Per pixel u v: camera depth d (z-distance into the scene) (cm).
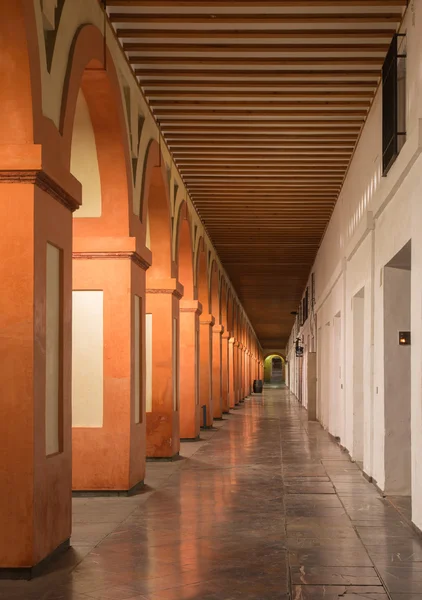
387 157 864
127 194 933
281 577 568
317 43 908
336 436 1672
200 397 2061
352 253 1262
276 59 948
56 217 630
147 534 720
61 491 639
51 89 624
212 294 2422
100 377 948
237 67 980
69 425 662
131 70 967
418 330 695
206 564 607
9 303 570
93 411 948
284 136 1251
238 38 884
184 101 1098
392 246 856
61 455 639
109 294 952
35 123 573
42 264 593
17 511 565
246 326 4684
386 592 527
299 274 2867
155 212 1272
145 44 912
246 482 1058
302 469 1198
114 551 651
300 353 3497
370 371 1034
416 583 549
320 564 606
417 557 628
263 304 4084
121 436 941
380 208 930
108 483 940
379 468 972
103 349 950
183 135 1245
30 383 566
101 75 805
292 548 662
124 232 940
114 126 883
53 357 635
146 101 1077
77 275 955
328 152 1327
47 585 548
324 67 969
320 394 2305
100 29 788
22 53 557
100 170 920
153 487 1012
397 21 826
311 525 761
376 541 688
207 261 2067
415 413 710
